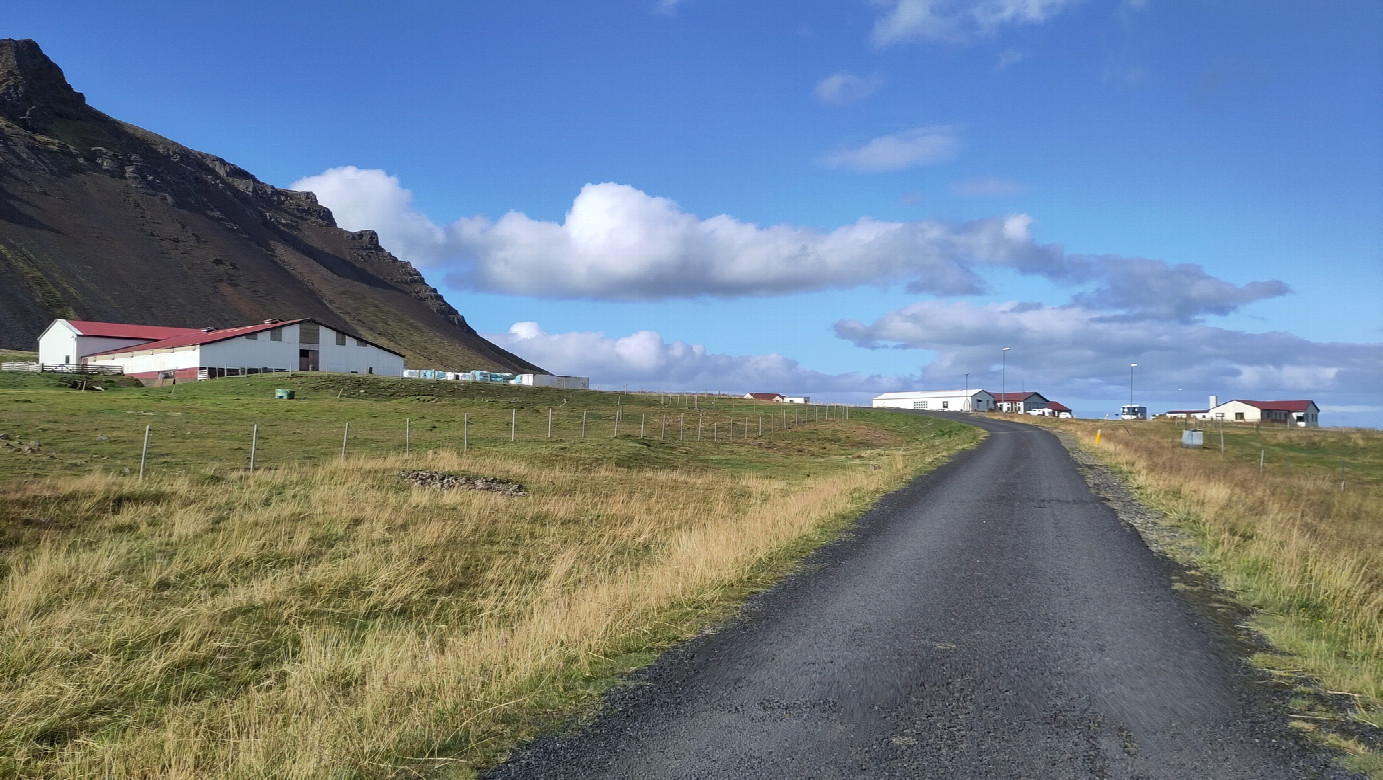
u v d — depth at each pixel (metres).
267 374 63.59
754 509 18.95
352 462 23.12
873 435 67.94
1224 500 18.22
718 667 6.81
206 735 5.81
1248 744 5.23
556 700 5.95
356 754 4.96
